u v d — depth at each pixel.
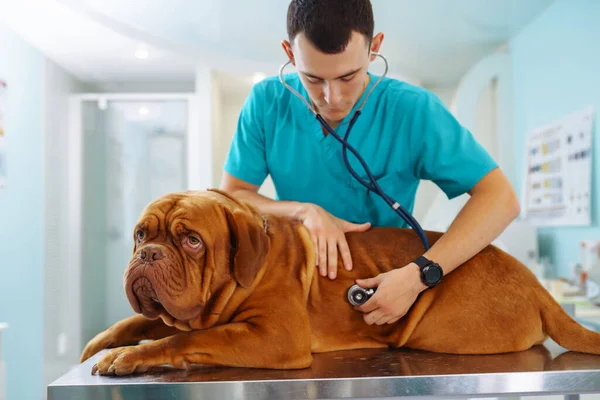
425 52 3.25
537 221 3.49
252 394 0.85
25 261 3.37
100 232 4.00
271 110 1.40
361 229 1.24
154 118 4.08
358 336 1.13
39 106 3.56
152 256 0.92
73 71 4.03
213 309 1.00
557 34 3.20
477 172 1.25
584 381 0.91
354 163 1.34
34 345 3.40
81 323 3.82
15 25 3.06
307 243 1.13
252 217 1.04
